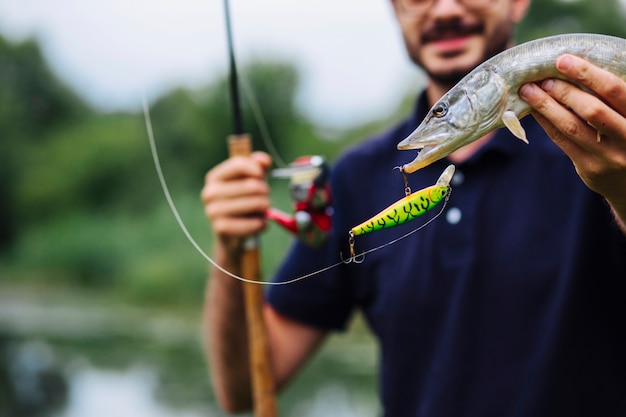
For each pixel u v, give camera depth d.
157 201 9.03
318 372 3.08
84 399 2.86
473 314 0.93
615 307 0.89
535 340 0.91
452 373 0.93
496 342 0.92
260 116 1.12
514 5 1.06
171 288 5.36
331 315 1.08
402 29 1.02
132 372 3.30
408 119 1.05
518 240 0.93
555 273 0.91
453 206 0.96
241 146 1.01
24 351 3.74
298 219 0.98
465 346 0.93
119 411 2.68
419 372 0.96
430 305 0.95
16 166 10.20
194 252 5.54
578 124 0.67
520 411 0.90
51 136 11.34
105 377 3.22
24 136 11.05
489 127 0.68
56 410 2.71
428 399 0.94
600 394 0.89
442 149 0.67
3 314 4.98
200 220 5.81
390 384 0.98
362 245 1.03
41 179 9.93
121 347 3.86
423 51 1.00
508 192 0.94
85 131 10.72
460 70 0.99
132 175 9.49
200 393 2.91
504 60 0.68
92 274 6.57
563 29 8.33
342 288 1.06
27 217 9.85
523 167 0.94
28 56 12.30
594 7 8.31
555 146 0.94
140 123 9.88
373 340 3.63
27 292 6.13
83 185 9.62
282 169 1.00
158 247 6.50
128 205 9.16
